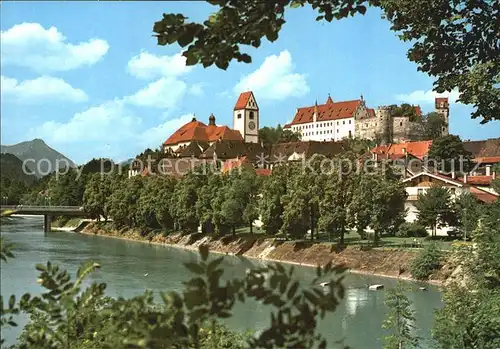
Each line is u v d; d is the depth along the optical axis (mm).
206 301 5875
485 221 33812
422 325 38625
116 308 6945
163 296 6129
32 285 40969
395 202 82688
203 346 14352
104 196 151500
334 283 6133
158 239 123625
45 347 7945
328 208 86312
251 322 39281
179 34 6699
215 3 6750
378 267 74938
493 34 13422
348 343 36000
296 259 87125
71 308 7773
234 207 104250
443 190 86688
